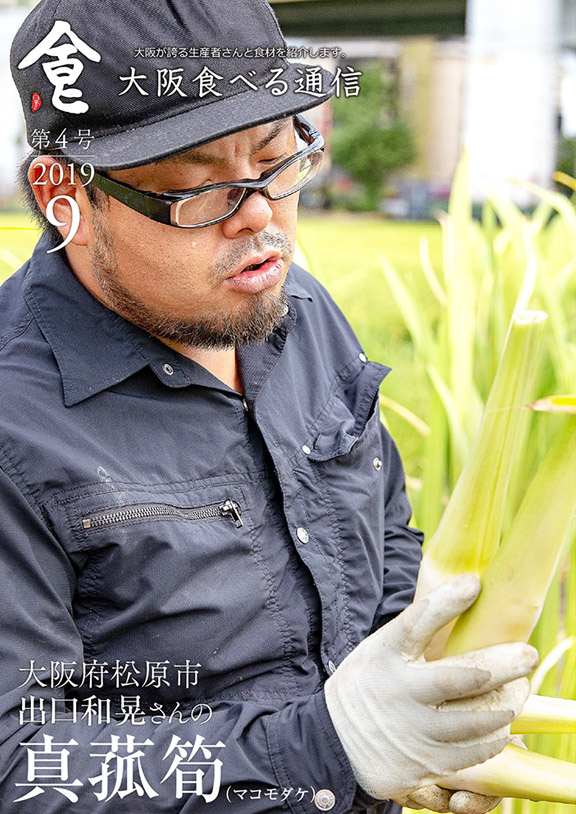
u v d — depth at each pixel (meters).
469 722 0.72
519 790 0.83
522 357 0.72
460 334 1.56
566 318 1.88
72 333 0.89
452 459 1.56
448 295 1.59
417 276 4.15
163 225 0.82
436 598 0.72
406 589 1.13
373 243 4.97
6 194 2.95
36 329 0.90
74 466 0.83
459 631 0.74
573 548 1.40
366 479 1.08
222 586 0.89
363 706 0.75
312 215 6.91
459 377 1.56
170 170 0.81
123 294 0.87
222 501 0.92
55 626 0.82
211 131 0.77
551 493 0.71
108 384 0.88
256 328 0.89
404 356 3.13
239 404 0.97
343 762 0.77
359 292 3.93
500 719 0.72
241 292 0.87
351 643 1.01
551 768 0.83
